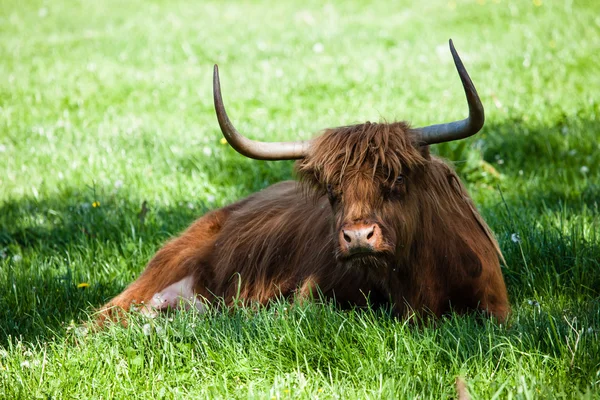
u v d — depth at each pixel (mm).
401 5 74938
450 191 20812
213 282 24359
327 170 18438
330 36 62969
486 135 36406
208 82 52156
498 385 15180
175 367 17406
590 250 22719
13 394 16406
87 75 55688
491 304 20234
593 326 17438
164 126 42500
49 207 31656
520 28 57719
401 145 18250
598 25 54750
